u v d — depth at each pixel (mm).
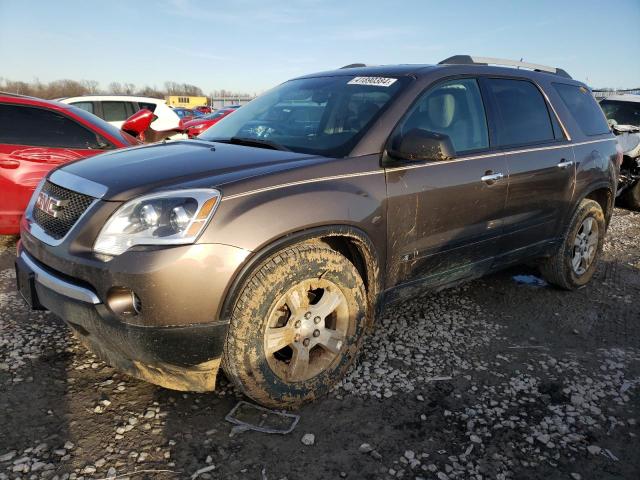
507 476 2150
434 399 2668
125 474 2053
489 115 3393
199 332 2139
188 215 2102
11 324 3264
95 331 2207
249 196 2236
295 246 2375
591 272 4477
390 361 3027
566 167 3824
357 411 2537
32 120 4730
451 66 3316
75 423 2338
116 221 2164
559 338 3471
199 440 2271
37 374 2711
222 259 2119
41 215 2584
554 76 4188
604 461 2270
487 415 2551
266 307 2285
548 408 2637
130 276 2045
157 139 5016
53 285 2303
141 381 2691
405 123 2893
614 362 3152
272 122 3248
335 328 2680
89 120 5047
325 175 2498
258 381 2342
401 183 2750
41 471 2037
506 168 3330
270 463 2156
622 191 8477
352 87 3213
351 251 2715
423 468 2170
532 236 3730
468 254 3262
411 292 3053
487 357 3145
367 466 2168
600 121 4504
